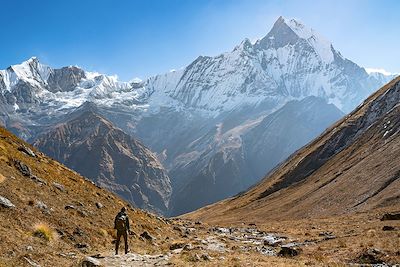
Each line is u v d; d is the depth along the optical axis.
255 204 155.00
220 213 164.88
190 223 102.12
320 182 130.75
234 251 36.91
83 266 20.97
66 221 31.16
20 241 23.55
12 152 40.97
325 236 48.59
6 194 29.47
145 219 51.94
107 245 30.98
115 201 50.81
